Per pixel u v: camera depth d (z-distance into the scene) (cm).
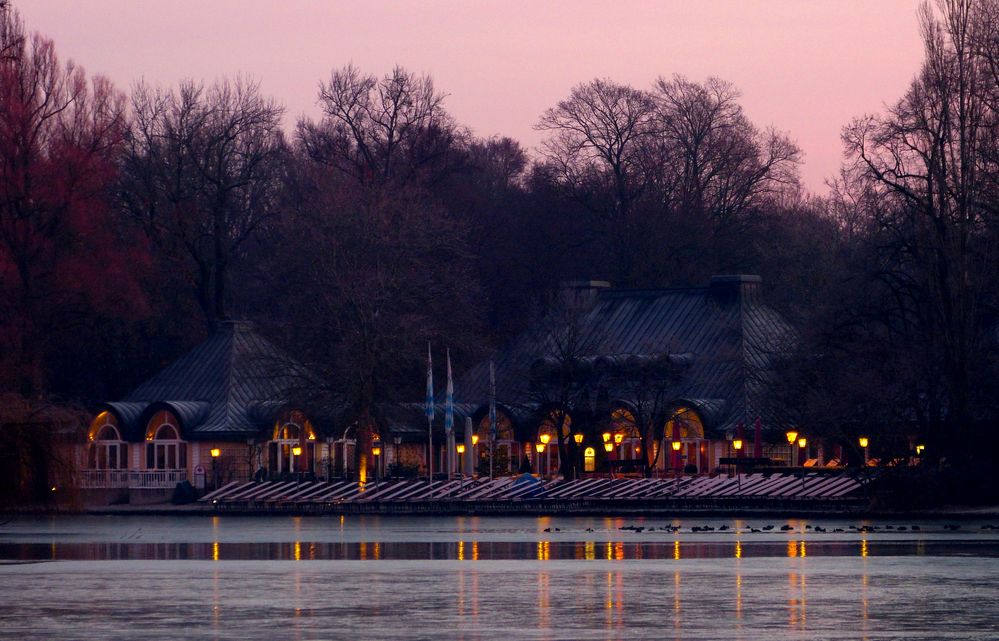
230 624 12169
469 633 11631
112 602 13650
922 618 12288
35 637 11550
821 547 19350
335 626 12038
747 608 12962
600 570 16288
